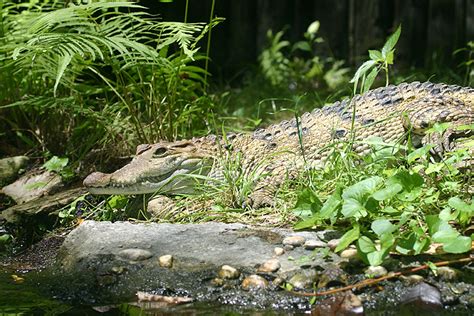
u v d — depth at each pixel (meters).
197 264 4.89
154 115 7.45
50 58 7.57
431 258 4.62
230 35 13.44
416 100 6.72
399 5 12.12
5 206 7.25
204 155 6.37
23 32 7.69
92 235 5.40
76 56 7.45
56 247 6.03
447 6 11.79
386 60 5.67
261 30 13.24
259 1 13.27
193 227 5.34
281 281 4.59
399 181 4.95
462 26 11.67
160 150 6.19
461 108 6.45
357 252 4.60
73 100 7.57
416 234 4.60
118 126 7.69
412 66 11.96
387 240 4.46
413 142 6.48
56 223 6.57
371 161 5.70
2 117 8.13
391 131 6.55
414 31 12.07
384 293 4.39
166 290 4.72
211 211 5.71
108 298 4.75
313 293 4.46
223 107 9.94
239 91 11.84
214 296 4.60
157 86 7.66
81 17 7.31
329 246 4.80
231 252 4.96
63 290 4.95
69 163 7.70
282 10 13.16
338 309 4.24
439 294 4.29
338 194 4.89
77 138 8.01
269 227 5.33
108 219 6.31
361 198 4.80
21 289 5.06
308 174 5.95
